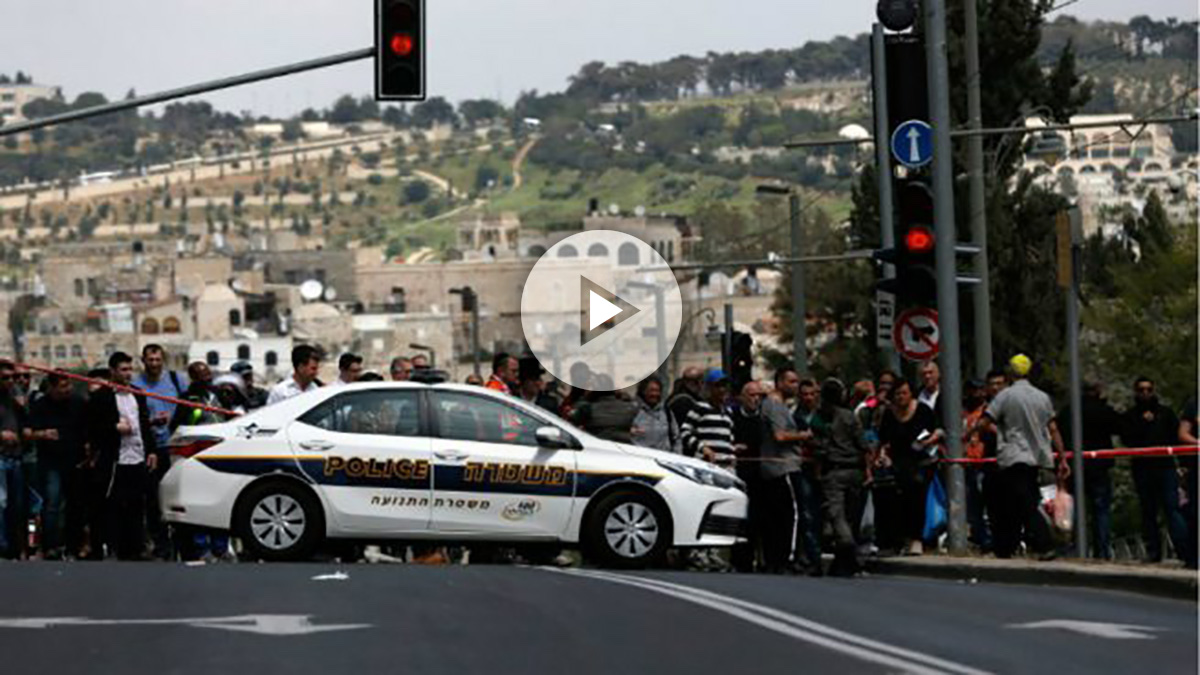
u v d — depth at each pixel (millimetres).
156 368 42062
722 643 23625
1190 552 40250
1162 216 102688
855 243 92438
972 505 44438
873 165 92062
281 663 21562
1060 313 82438
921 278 42094
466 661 21891
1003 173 85625
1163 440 41906
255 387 48125
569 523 36969
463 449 36969
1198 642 24078
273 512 36750
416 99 46406
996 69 85312
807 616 26688
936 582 35125
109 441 40656
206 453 36875
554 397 43688
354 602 27375
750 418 41844
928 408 42812
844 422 41031
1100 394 43094
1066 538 40000
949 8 85000
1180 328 94312
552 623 25359
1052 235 83375
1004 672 21422
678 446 41562
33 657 22000
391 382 37656
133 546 41219
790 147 67188
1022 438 39656
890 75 44500
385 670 21156
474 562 42125
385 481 36844
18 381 42531
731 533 37562
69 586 29578
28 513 42594
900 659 22344
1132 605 29219
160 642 23203
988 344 59438
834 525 40844
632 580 32156
